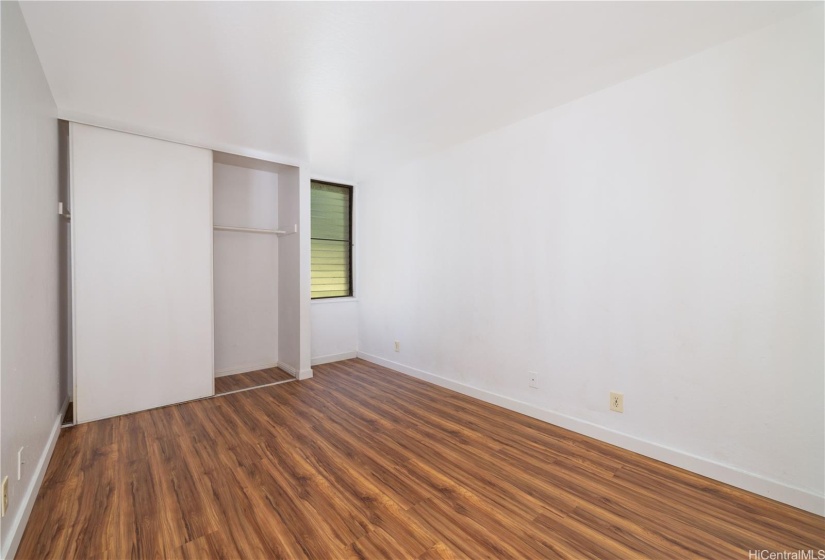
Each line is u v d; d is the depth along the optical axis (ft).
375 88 7.53
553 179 8.68
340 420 9.16
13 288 4.93
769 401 5.90
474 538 5.11
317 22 5.50
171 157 10.05
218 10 5.21
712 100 6.37
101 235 9.04
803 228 5.58
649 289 7.19
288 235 13.28
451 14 5.36
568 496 6.03
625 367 7.55
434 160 11.83
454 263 11.30
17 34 5.10
